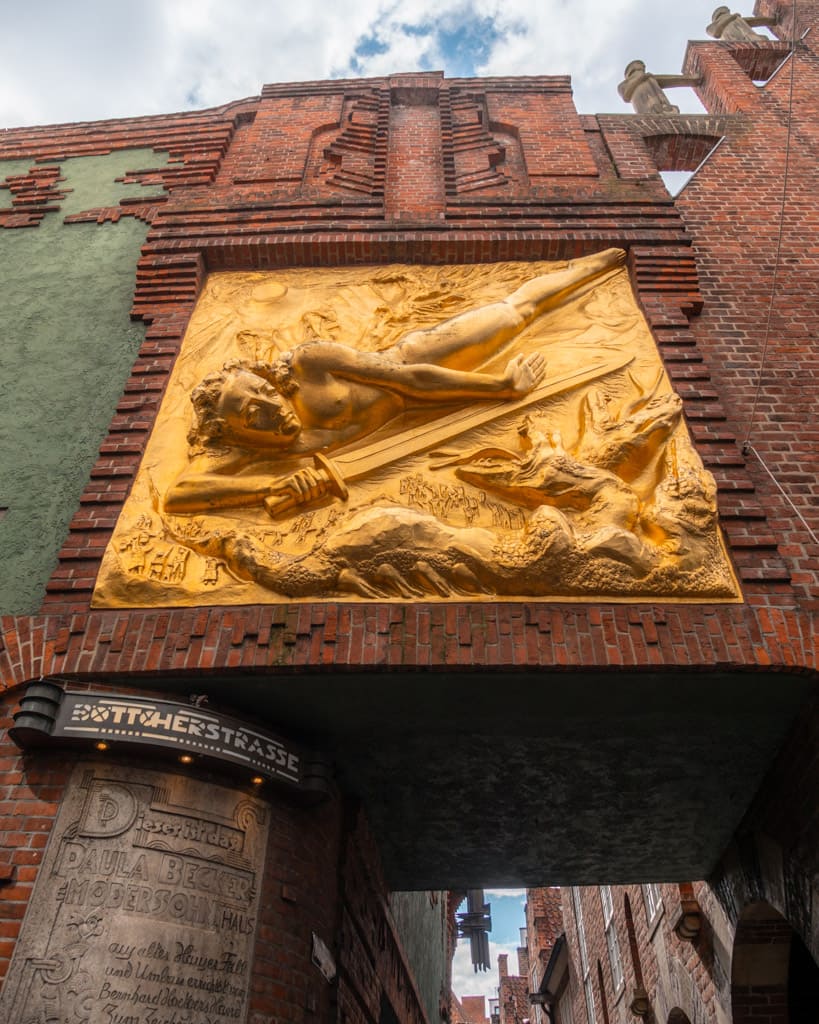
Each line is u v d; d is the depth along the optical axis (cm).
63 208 1006
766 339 807
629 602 593
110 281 884
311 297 850
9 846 500
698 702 609
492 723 636
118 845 514
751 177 1023
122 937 484
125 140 1115
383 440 699
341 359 707
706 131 1132
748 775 717
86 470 696
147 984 478
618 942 1652
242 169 1049
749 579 607
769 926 873
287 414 675
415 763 695
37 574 623
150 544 620
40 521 660
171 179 1035
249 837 561
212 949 509
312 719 621
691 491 643
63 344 812
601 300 850
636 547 607
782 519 653
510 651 563
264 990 523
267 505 640
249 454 675
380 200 958
